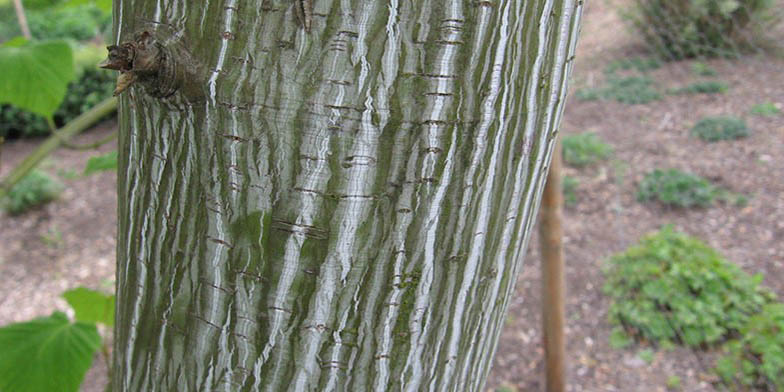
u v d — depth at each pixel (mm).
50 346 1062
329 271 465
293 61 424
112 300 1216
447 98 434
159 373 539
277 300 476
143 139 499
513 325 3074
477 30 428
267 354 493
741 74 4742
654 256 3002
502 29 438
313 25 417
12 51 1295
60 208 4754
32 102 1302
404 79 426
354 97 424
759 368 2473
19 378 1027
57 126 5852
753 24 3496
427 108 433
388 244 464
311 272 465
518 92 468
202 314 498
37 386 1028
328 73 421
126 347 569
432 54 424
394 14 416
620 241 3445
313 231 453
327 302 474
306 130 430
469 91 441
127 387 576
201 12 435
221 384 508
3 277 3963
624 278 3045
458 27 422
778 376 2418
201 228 480
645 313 2822
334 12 414
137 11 464
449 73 430
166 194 494
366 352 496
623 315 2893
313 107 426
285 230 456
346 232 454
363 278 471
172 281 509
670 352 2711
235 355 498
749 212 3502
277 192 450
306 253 460
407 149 441
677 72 4848
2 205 4645
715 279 2807
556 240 2238
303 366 493
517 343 2957
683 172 3863
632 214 3682
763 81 4598
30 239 4371
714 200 3650
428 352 520
